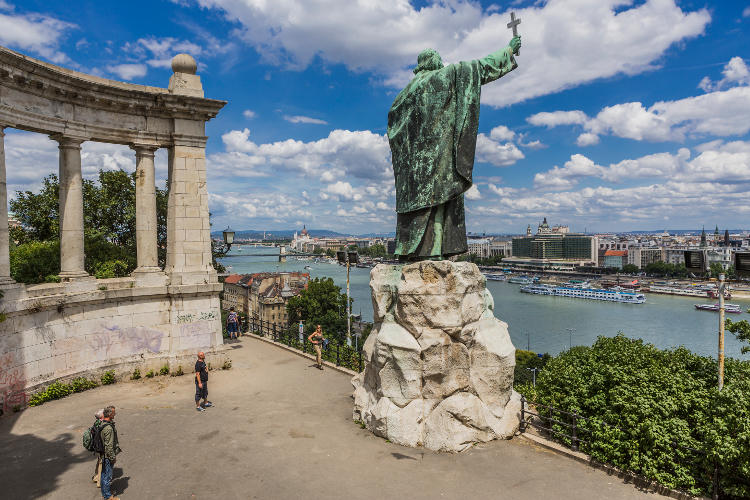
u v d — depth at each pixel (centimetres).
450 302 1288
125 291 1881
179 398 1680
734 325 1433
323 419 1464
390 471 1123
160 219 3438
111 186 3102
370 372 1439
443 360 1270
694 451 1070
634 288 18125
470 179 1413
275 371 2067
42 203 2950
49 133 1741
